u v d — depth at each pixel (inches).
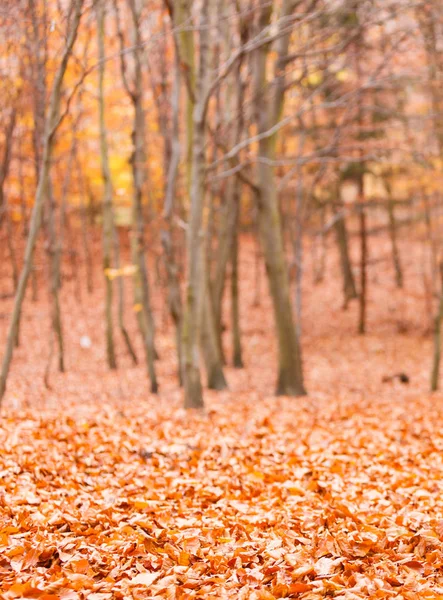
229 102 673.0
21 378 662.5
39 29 469.4
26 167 770.8
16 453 255.3
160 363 822.5
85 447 285.0
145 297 592.7
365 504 216.2
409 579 150.6
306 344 952.3
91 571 151.3
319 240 1459.2
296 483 244.7
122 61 510.3
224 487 242.5
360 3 504.1
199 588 148.2
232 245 802.2
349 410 474.3
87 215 1315.2
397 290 1184.2
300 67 544.1
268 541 176.9
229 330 1014.4
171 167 555.2
